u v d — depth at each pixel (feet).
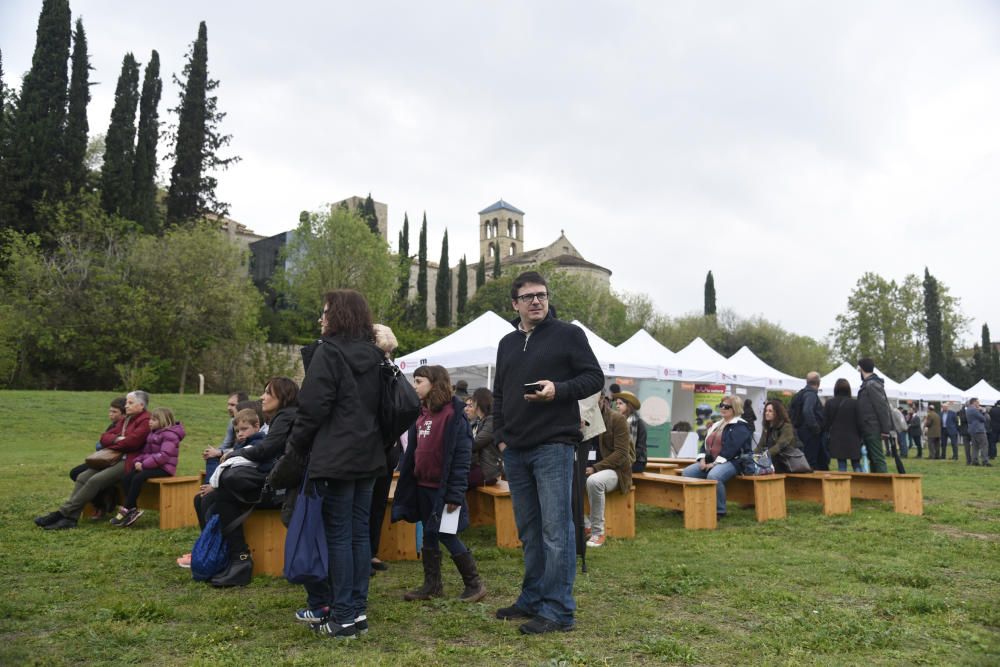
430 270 273.95
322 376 11.84
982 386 102.89
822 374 180.45
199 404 83.92
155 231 141.18
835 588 15.99
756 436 63.10
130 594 15.11
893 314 185.06
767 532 24.26
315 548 11.98
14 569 17.21
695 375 54.90
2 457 46.37
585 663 10.82
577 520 13.61
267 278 196.44
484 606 14.20
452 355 45.78
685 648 11.32
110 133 138.00
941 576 17.33
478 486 23.12
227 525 16.35
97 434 62.80
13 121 132.46
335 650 11.33
